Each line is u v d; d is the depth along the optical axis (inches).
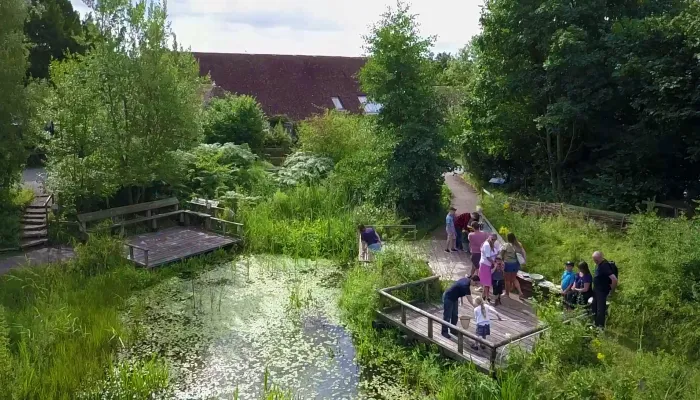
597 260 453.1
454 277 606.9
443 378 409.7
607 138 900.0
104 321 493.4
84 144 744.3
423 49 837.2
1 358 370.6
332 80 1544.0
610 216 721.6
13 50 692.1
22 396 378.9
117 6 748.0
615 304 493.7
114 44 753.6
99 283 583.8
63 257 669.3
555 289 519.2
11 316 473.4
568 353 394.9
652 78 762.2
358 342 492.7
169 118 783.1
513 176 1076.5
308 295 602.5
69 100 730.8
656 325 463.2
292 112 1435.8
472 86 991.6
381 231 750.5
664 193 797.2
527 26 861.8
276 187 964.6
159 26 777.6
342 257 721.6
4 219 701.3
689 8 786.8
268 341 493.7
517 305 525.7
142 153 773.3
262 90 1466.5
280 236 773.9
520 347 413.1
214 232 805.2
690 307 452.1
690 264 482.3
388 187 844.0
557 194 890.1
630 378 355.9
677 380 360.8
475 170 1139.9
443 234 792.9
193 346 481.4
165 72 778.8
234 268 688.4
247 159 1036.5
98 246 641.6
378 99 843.4
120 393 394.0
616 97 836.0
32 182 984.9
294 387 415.8
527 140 1005.8
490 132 992.9
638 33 777.6
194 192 920.3
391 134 851.4
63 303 512.4
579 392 352.5
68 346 446.3
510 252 540.4
